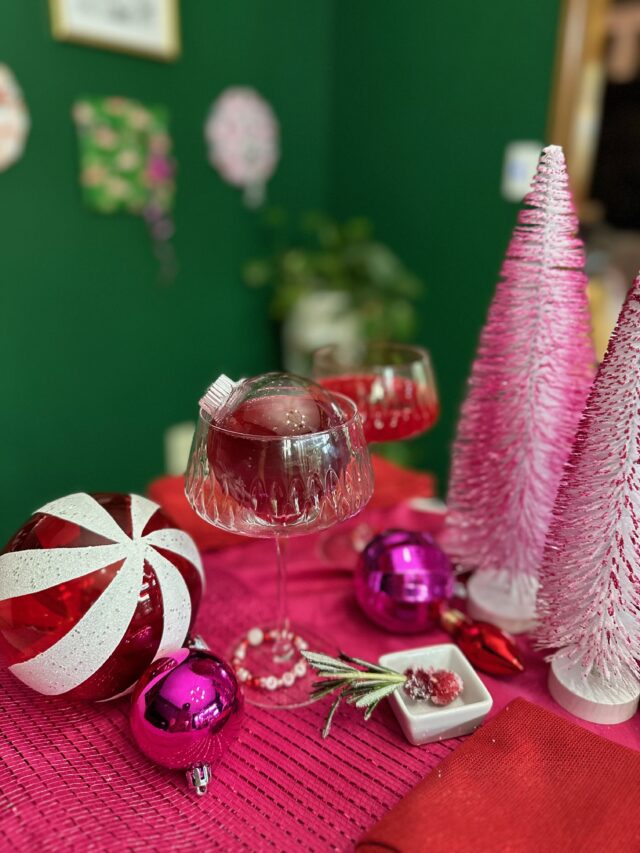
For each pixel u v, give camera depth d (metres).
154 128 1.46
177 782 0.43
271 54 1.64
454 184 1.58
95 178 1.39
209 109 1.56
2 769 0.43
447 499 0.65
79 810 0.40
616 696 0.49
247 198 1.72
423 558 0.57
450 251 1.64
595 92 1.25
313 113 1.81
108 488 1.65
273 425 0.45
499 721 0.44
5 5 1.18
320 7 1.71
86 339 1.50
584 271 0.54
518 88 1.39
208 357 1.79
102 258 1.47
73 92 1.32
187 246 1.63
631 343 0.42
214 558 0.72
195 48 1.49
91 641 0.44
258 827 0.40
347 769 0.45
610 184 1.25
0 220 1.29
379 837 0.36
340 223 1.92
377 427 0.70
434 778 0.40
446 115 1.55
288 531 0.48
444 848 0.35
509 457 0.56
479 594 0.62
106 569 0.45
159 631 0.46
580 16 1.23
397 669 0.51
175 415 1.75
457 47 1.48
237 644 0.59
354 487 0.49
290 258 1.72
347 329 1.63
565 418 0.55
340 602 0.65
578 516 0.46
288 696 0.52
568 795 0.39
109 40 1.32
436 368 1.77
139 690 0.43
